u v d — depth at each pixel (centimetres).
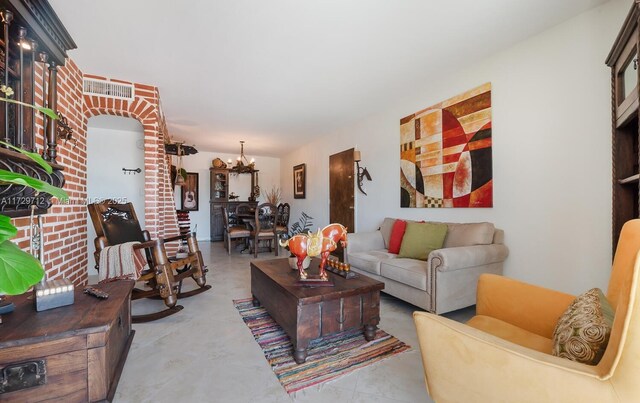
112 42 233
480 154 268
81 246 282
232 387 146
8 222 69
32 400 102
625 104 153
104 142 411
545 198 222
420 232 287
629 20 133
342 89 334
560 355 88
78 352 109
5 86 125
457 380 90
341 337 202
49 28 156
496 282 145
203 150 715
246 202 728
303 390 144
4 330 106
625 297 64
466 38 230
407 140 355
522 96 236
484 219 267
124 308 166
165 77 302
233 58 262
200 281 304
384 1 186
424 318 98
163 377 154
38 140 201
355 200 460
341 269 214
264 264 250
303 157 655
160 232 394
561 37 211
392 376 156
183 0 183
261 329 214
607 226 189
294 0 185
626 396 63
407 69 285
